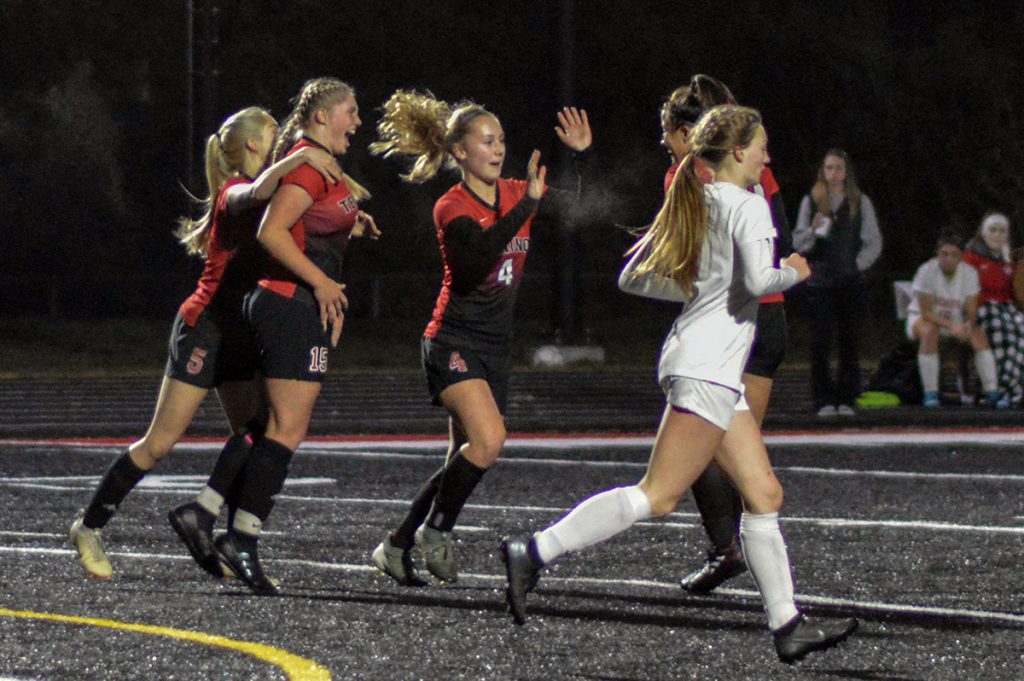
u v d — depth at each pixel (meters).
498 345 21.77
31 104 118.12
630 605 20.47
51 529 27.23
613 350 91.88
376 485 33.81
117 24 119.25
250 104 121.44
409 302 107.44
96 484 34.12
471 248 21.11
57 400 61.81
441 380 21.62
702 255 17.33
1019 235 127.31
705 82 20.78
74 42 118.75
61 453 41.12
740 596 21.14
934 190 130.62
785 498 31.14
